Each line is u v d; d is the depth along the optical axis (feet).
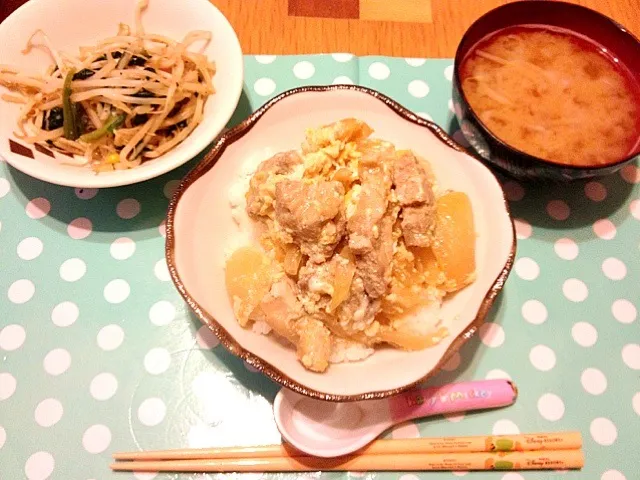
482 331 0.89
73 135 1.00
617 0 1.22
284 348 0.81
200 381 0.85
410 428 0.82
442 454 0.78
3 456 0.79
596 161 0.93
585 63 1.03
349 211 0.80
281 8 1.18
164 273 0.93
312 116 0.94
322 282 0.78
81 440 0.81
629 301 0.92
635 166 1.03
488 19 1.00
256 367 0.73
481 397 0.81
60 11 1.03
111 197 0.99
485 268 0.82
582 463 0.79
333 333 0.82
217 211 0.90
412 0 1.20
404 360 0.78
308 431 0.80
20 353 0.86
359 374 0.78
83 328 0.89
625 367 0.87
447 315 0.83
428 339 0.79
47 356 0.86
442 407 0.81
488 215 0.85
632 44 0.99
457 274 0.83
